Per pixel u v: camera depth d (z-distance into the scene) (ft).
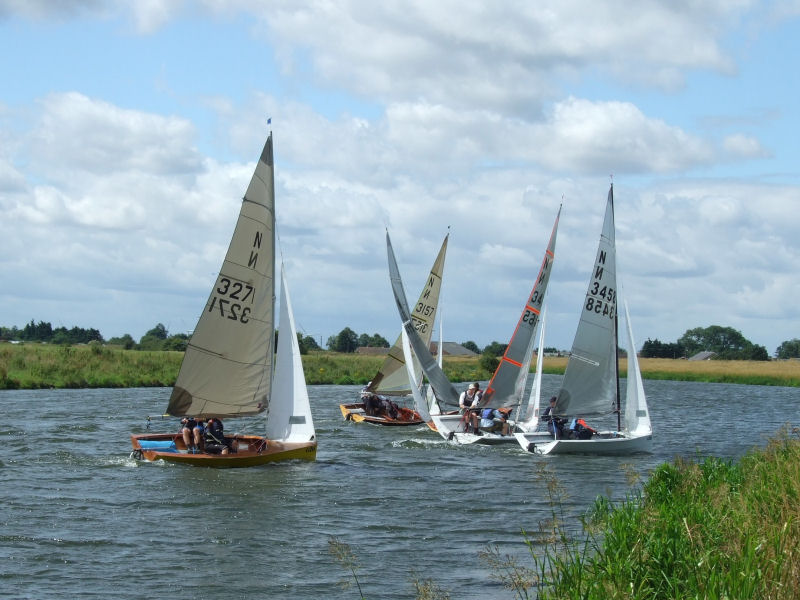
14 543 53.11
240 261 83.05
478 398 110.83
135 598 43.68
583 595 35.29
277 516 61.87
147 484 72.13
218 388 84.02
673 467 68.54
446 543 55.31
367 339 633.20
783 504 44.68
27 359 204.23
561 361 499.51
